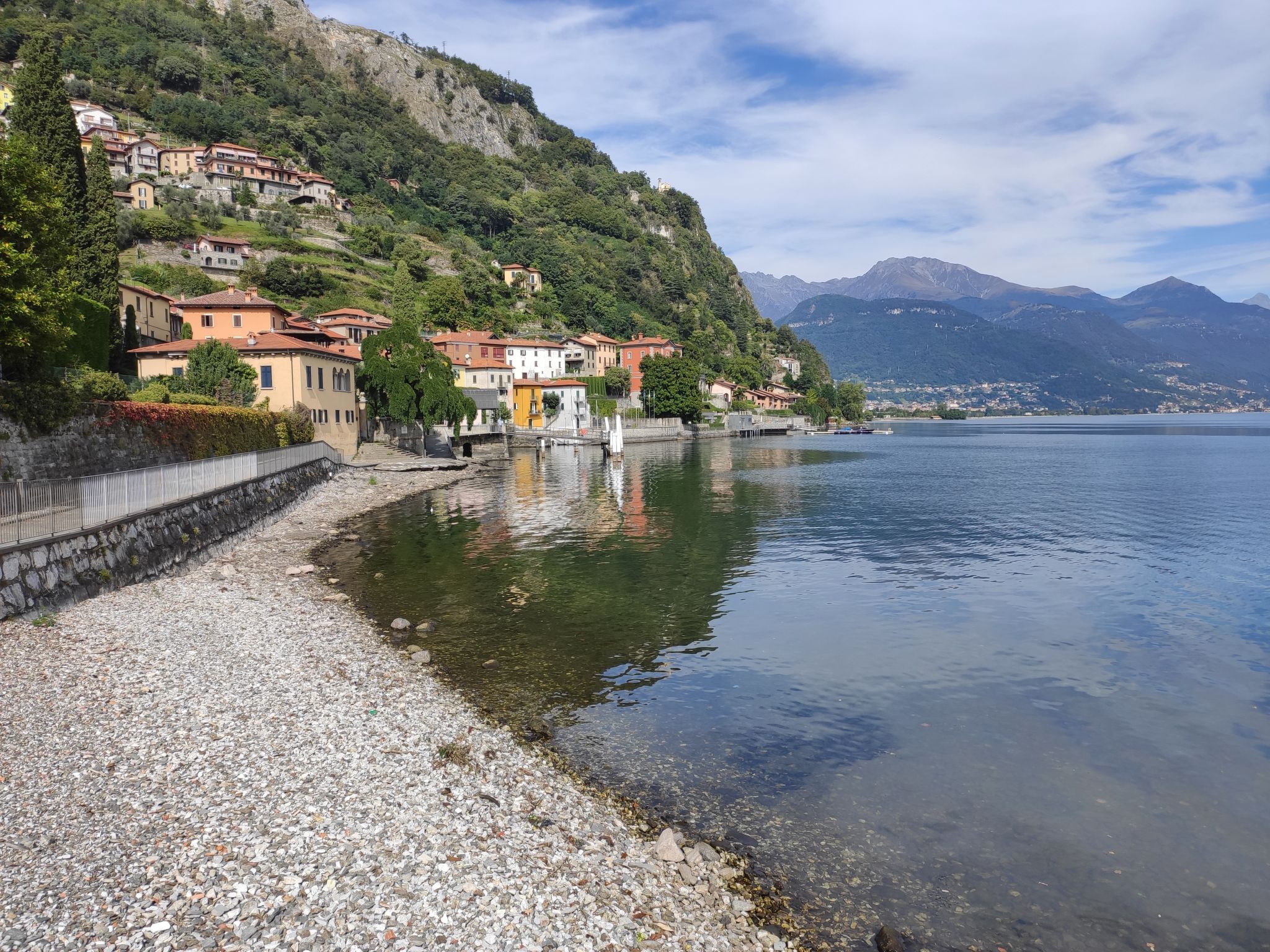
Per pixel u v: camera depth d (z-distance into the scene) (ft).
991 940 36.73
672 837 43.24
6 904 32.60
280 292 511.40
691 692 69.05
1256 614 97.25
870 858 43.37
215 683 62.44
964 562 130.21
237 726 53.78
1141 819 48.06
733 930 36.55
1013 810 48.93
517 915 34.96
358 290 571.69
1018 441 628.28
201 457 153.79
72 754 47.19
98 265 205.16
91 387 129.59
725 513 188.85
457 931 33.40
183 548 110.52
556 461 376.68
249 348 242.37
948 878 41.63
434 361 316.81
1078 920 38.29
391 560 126.72
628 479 277.23
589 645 82.58
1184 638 87.10
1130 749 58.29
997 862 43.14
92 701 55.83
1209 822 47.70
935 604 102.01
